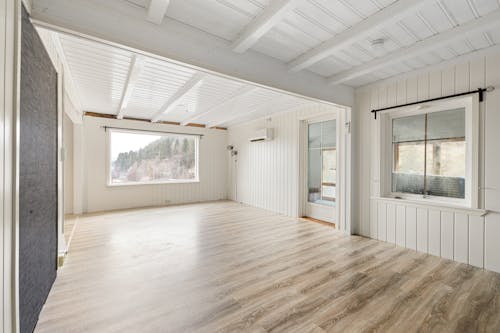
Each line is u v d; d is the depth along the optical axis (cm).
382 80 355
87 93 418
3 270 109
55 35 220
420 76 318
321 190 493
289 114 542
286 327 170
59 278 237
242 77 255
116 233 394
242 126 708
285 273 254
